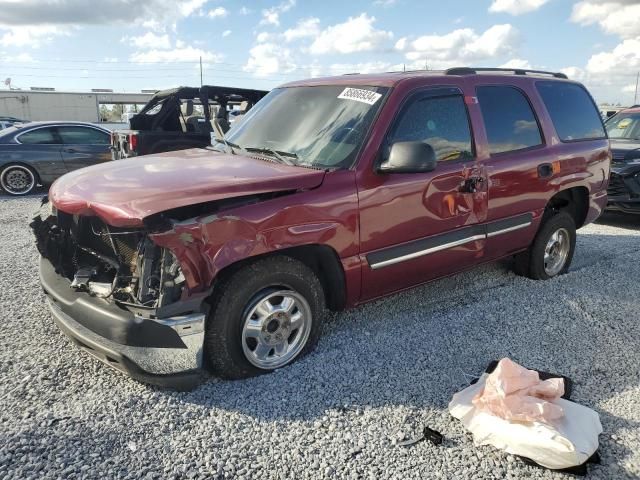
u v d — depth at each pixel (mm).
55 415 2941
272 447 2771
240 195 3125
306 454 2725
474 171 4234
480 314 4453
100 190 3240
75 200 3234
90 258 3535
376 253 3746
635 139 9172
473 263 4539
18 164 10633
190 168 3613
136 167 3732
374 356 3711
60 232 3760
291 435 2867
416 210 3887
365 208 3607
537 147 4859
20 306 4434
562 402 3006
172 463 2623
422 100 4008
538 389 2984
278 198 3270
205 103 10039
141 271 2990
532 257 5172
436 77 4188
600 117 5742
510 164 4527
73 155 11086
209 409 3061
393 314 4434
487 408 2910
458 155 4180
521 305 4664
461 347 3877
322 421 2982
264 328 3369
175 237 2889
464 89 4336
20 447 2668
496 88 4621
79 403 3062
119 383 3281
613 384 3428
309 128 4031
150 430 2859
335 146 3762
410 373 3504
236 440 2814
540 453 2627
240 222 3088
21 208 9250
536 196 4824
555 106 5148
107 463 2600
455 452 2760
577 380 3463
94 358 3564
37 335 3895
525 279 5332
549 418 2783
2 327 4016
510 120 4664
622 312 4578
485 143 4379
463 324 4258
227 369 3271
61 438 2752
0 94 44000
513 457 2723
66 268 3670
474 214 4305
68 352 3650
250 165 3689
